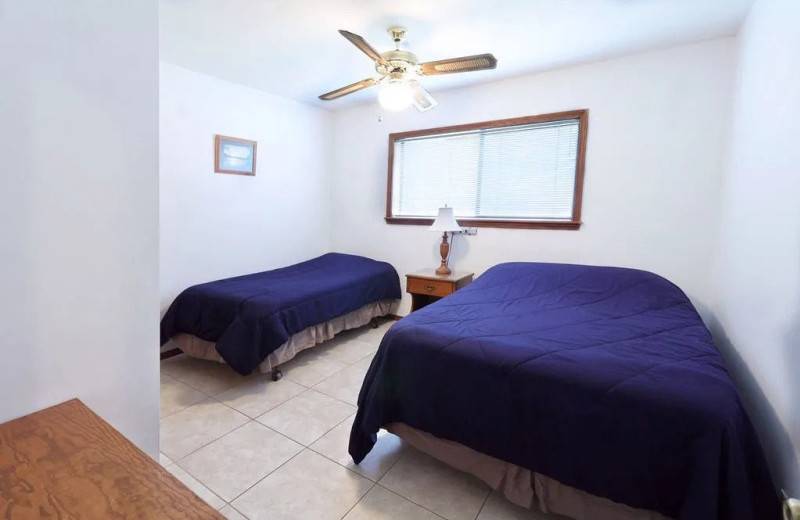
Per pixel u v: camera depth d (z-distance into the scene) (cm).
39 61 86
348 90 254
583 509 132
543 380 134
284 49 259
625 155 272
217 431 199
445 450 159
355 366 285
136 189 105
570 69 287
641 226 270
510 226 322
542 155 311
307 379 262
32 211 88
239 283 300
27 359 90
